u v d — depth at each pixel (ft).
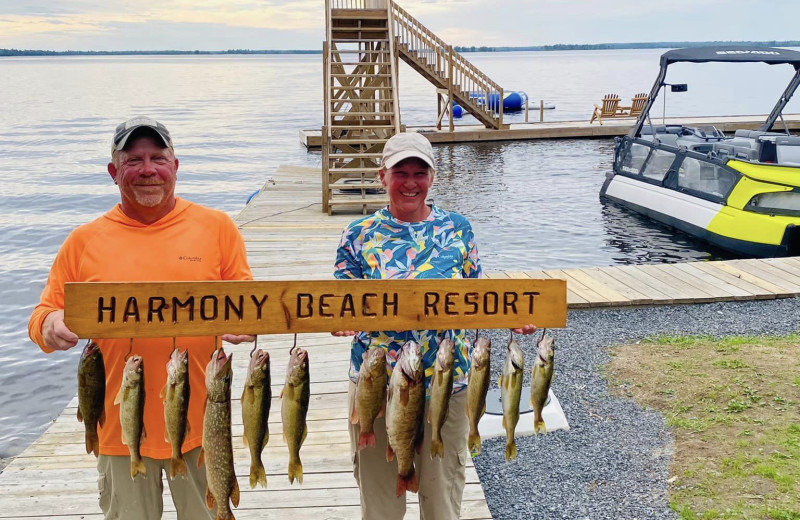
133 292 9.17
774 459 16.16
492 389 20.83
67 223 61.31
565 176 72.54
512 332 10.36
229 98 241.35
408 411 9.39
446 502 10.75
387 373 9.93
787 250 39.11
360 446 9.76
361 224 10.62
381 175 10.61
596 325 27.50
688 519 14.35
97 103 220.02
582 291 30.81
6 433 25.90
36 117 170.71
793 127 100.17
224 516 9.15
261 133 131.03
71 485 14.89
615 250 45.62
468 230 10.83
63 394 29.14
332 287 9.55
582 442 18.11
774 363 21.88
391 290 9.64
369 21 59.47
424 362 10.30
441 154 89.20
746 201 42.16
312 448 16.51
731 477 15.66
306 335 24.35
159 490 10.06
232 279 10.41
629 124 103.04
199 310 9.32
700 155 46.75
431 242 10.50
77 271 9.84
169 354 9.78
